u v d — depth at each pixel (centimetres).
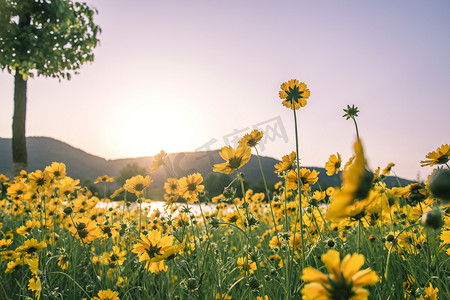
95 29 1371
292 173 171
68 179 373
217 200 354
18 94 1172
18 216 416
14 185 429
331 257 60
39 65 1205
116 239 271
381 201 113
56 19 1205
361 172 48
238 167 163
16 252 221
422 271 147
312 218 168
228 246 289
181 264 165
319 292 58
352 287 57
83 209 350
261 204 476
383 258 154
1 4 1077
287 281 121
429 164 158
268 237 318
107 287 212
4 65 1079
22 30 1098
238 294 166
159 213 309
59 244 306
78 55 1309
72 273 231
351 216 83
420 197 171
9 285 223
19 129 1152
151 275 201
